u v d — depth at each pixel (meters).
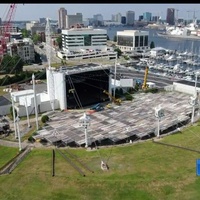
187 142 95.38
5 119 129.75
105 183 70.06
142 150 91.19
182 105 136.62
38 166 82.00
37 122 115.00
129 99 151.12
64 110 139.25
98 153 90.50
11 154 93.50
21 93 149.75
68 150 94.25
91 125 113.75
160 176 72.88
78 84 144.62
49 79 141.25
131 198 64.69
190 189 66.81
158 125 101.81
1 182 73.06
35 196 66.31
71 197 65.56
